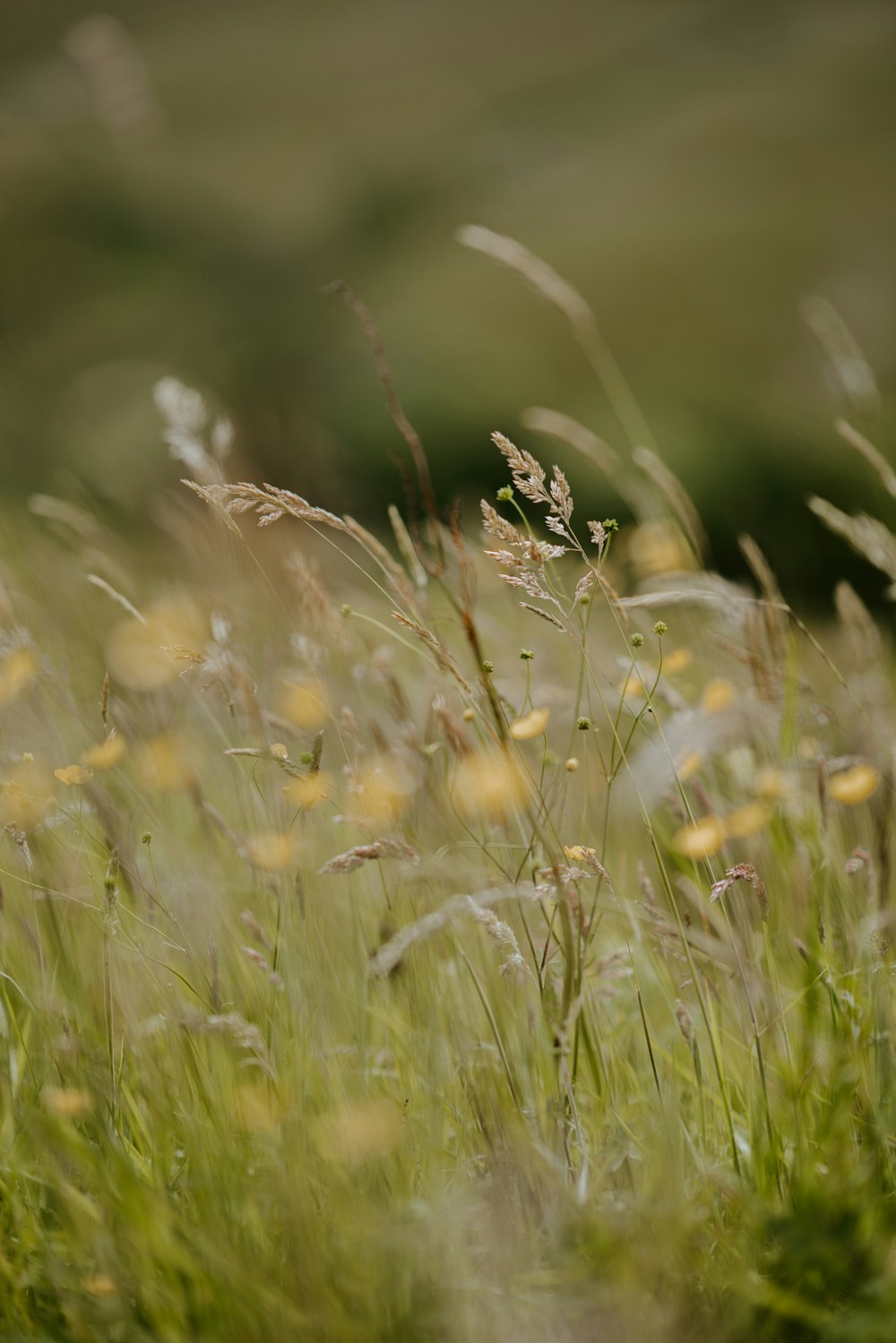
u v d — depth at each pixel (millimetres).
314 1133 2600
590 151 26438
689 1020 2648
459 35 39750
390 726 2795
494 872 2715
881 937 2691
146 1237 2570
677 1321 2562
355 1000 2705
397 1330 2555
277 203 26250
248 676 2732
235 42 41938
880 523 2904
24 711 2824
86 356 9438
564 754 2881
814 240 19094
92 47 8234
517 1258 2584
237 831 2758
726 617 2867
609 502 10430
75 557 3150
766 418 12859
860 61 28922
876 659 2898
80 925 2734
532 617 3074
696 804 2807
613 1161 2625
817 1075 2656
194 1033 2656
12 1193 2621
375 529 5465
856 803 2738
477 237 3164
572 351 15625
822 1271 2572
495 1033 2652
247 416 4078
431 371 13320
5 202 12922
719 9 36969
